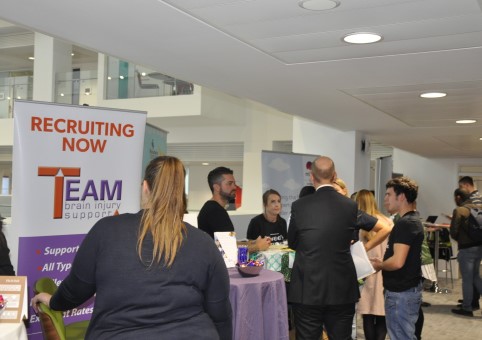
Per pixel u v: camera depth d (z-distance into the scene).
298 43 3.15
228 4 2.50
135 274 1.67
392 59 3.47
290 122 11.73
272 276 3.33
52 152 3.10
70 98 12.16
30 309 2.98
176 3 2.49
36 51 12.41
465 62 3.51
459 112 5.48
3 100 12.90
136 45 3.26
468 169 11.36
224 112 11.48
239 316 3.06
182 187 1.82
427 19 2.69
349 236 3.25
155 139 4.58
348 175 7.14
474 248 6.49
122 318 1.65
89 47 3.35
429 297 7.76
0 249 2.72
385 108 5.32
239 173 14.02
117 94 11.44
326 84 4.27
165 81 11.03
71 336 2.82
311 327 3.23
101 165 3.27
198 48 3.30
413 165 11.58
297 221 3.27
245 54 3.42
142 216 1.78
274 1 2.45
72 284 1.77
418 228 3.29
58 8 2.61
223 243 3.53
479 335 5.69
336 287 3.16
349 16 2.66
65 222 3.14
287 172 6.51
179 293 1.69
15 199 3.00
